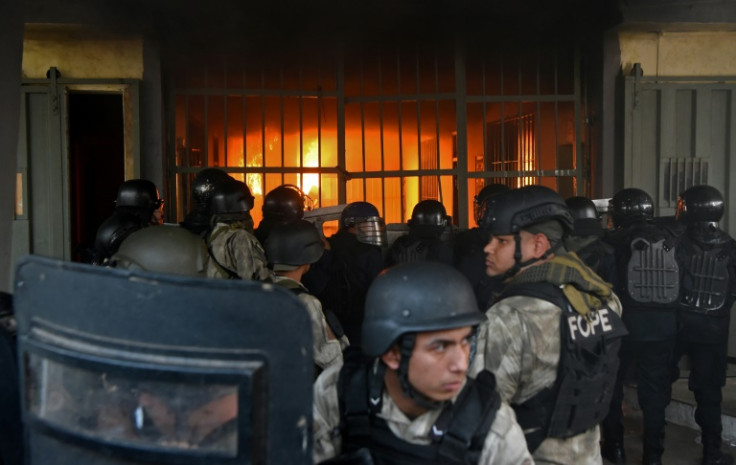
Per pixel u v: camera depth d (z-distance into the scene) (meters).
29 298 1.27
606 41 6.29
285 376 1.13
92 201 10.61
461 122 6.70
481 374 1.59
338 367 1.67
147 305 1.15
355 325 4.74
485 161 6.71
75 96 9.37
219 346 1.13
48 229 5.91
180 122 6.63
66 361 1.20
